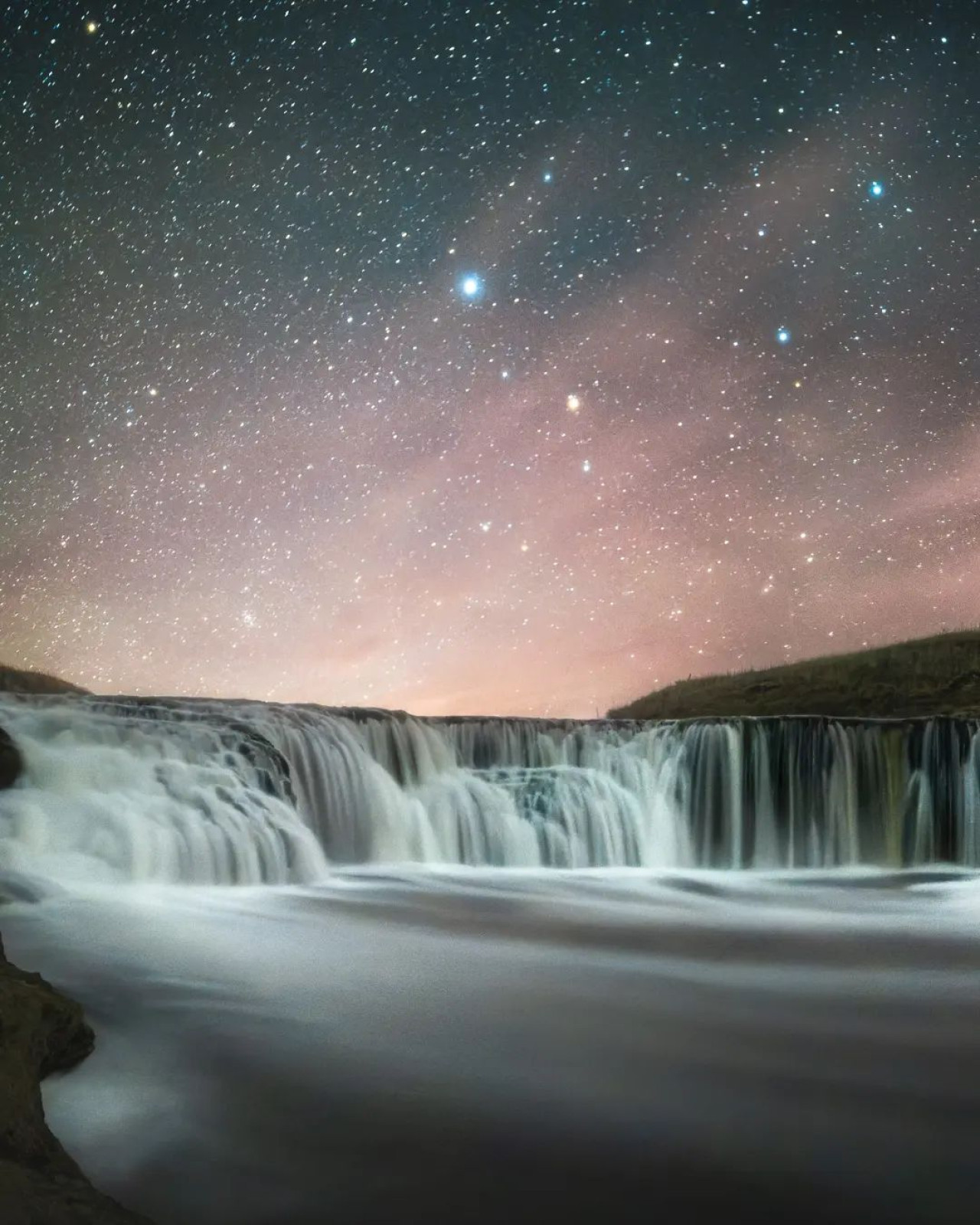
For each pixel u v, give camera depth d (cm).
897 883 1486
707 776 1659
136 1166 543
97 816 1108
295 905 1080
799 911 1252
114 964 825
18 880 1000
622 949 999
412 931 1007
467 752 1634
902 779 1633
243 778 1273
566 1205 515
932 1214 514
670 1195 526
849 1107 628
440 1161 553
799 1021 787
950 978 927
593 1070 673
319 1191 523
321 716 1498
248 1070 654
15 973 670
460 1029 737
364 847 1449
